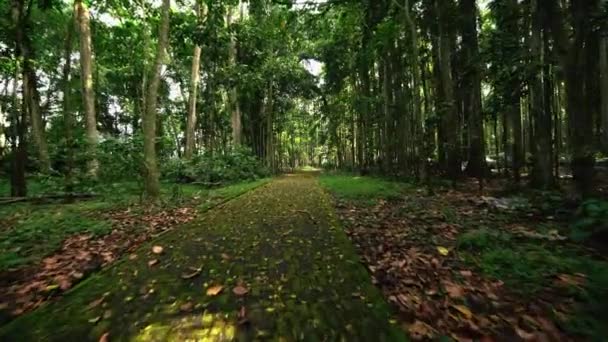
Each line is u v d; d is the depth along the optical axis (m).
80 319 2.19
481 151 13.13
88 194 9.11
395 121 18.05
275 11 17.72
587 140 4.52
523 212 5.19
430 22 12.72
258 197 9.04
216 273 2.99
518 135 13.70
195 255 3.54
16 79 13.38
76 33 17.42
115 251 3.86
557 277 2.60
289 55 24.52
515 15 9.03
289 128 44.75
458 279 2.72
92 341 1.95
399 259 3.29
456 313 2.17
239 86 21.12
